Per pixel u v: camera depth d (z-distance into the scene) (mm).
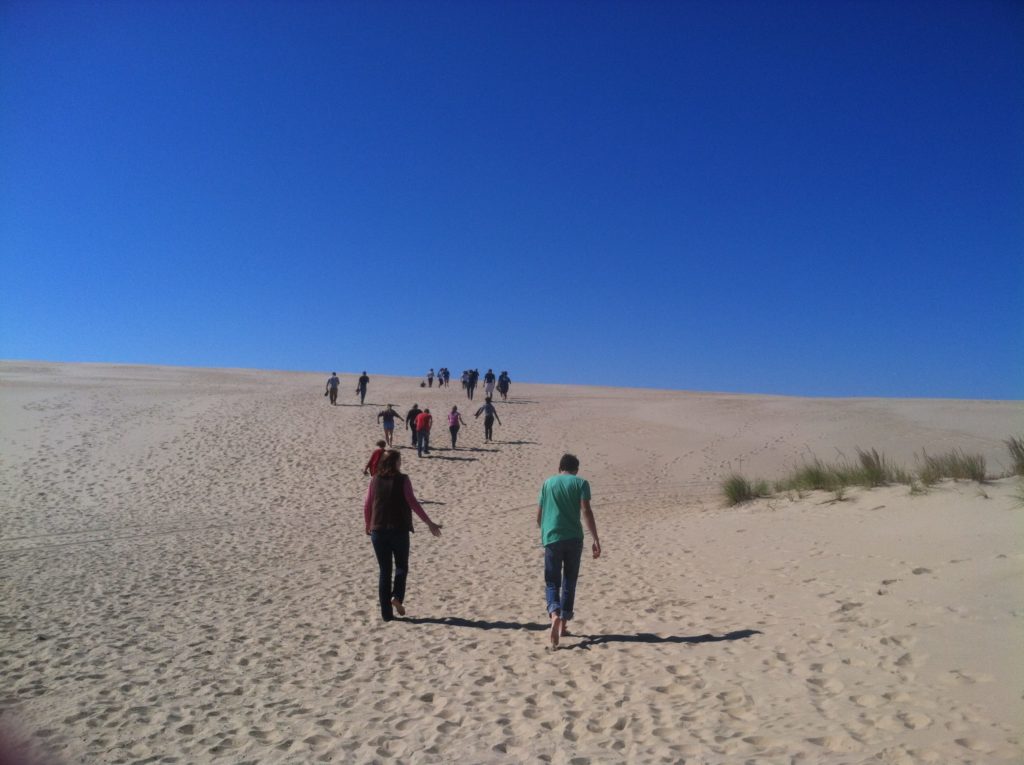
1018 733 3898
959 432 24609
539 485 19359
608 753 4277
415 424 23141
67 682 5973
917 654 5254
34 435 23656
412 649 6730
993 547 7551
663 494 17828
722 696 4996
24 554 11875
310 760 4414
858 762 3828
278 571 10648
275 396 34312
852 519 10406
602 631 6953
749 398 38688
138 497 17203
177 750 4633
